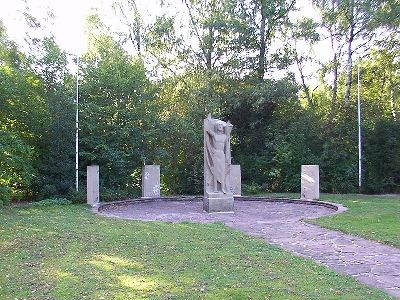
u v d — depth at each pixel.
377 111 29.78
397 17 29.67
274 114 30.45
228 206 17.64
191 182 27.39
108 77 24.69
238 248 9.53
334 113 29.48
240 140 30.19
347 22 32.53
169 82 29.86
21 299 6.09
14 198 22.22
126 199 22.42
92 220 14.32
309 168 21.45
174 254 8.89
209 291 6.29
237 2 30.47
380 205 18.61
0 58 24.36
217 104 27.98
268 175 28.95
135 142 24.47
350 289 6.50
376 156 28.19
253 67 30.95
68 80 24.23
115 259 8.45
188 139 26.83
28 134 22.59
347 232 11.77
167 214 16.98
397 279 7.20
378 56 33.53
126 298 5.99
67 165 22.39
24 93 21.36
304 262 8.25
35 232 11.71
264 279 6.98
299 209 18.41
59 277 7.16
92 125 23.53
